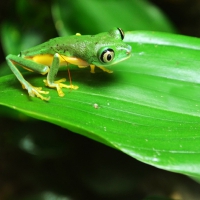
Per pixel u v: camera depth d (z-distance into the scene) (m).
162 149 0.23
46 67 0.26
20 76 0.25
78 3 0.33
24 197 0.36
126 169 0.35
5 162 0.40
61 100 0.25
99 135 0.23
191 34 0.45
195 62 0.27
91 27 0.33
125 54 0.26
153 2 0.44
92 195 0.35
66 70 0.27
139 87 0.26
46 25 0.38
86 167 0.35
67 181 0.36
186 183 0.39
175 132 0.24
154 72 0.27
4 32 0.37
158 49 0.28
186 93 0.26
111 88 0.26
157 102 0.26
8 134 0.36
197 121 0.25
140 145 0.23
